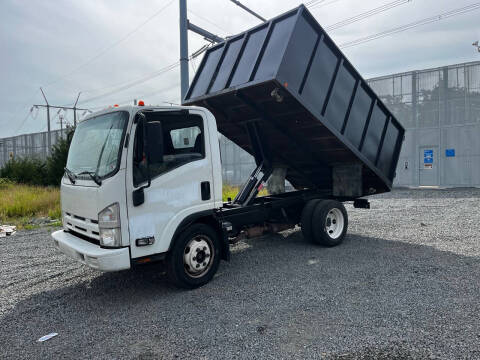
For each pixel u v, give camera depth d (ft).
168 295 14.64
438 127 64.64
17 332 11.82
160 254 14.35
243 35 20.70
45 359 10.04
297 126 21.07
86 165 14.58
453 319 11.43
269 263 18.60
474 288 14.08
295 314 12.25
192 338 10.86
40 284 16.67
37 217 36.88
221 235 16.42
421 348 9.75
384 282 15.06
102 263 12.53
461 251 19.75
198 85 22.53
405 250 20.31
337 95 20.65
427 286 14.44
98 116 15.08
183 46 43.57
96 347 10.61
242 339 10.67
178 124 15.14
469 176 62.03
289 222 22.47
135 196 13.26
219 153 16.62
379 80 70.44
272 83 17.12
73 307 13.82
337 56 20.52
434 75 65.16
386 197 50.14
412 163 67.15
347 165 23.70
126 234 13.12
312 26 18.78
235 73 19.67
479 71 61.41
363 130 22.76
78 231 14.82
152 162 12.91
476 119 61.41
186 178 15.03
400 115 68.39
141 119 13.48
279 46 17.62
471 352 9.48
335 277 15.94
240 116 22.72
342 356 9.51
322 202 21.65
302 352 9.79
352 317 11.84
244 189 21.95
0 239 26.91
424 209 36.83
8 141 121.19
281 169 26.73
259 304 13.25
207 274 15.71
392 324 11.23
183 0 43.55
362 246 21.61
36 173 64.90
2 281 17.22
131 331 11.55
